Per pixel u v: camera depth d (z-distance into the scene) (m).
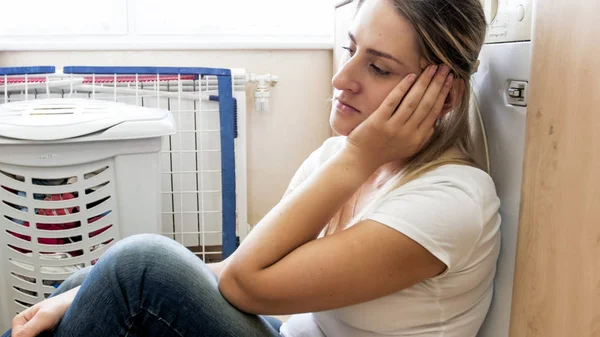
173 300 0.74
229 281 0.77
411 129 0.77
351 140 0.78
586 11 0.62
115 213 1.42
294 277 0.72
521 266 0.76
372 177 0.89
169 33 2.11
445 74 0.76
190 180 1.96
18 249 1.42
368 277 0.72
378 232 0.72
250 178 2.16
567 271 0.66
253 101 2.09
